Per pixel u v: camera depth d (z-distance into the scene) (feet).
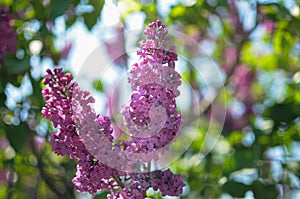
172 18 5.89
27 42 5.33
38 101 5.26
